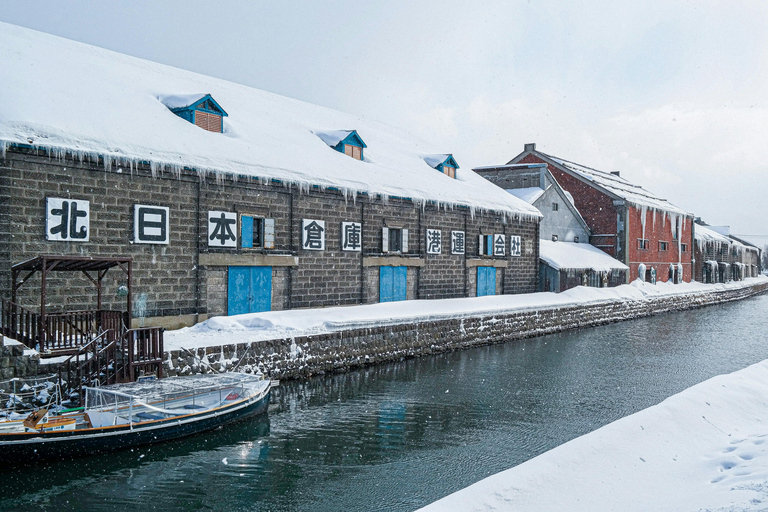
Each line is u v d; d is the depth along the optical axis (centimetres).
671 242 4800
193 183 1659
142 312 1541
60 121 1428
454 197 2603
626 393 1514
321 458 1022
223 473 950
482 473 964
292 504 844
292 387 1485
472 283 2762
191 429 1092
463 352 2105
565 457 743
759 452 753
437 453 1055
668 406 948
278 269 1914
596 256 3797
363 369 1736
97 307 1334
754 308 4331
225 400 1187
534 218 3175
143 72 2162
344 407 1341
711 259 5991
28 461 941
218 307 1745
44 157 1352
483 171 3897
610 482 697
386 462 1008
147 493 873
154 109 1822
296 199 1944
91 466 960
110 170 1465
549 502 638
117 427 998
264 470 965
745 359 2031
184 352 1308
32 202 1341
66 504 832
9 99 1392
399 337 1911
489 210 2788
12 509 813
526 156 4425
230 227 1747
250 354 1445
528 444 1108
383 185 2258
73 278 1401
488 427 1212
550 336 2598
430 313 2056
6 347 1059
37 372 1090
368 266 2219
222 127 1969
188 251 1647
